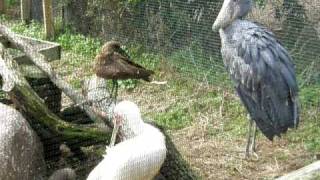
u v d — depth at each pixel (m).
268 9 6.21
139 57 7.00
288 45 6.13
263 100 4.54
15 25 8.31
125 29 7.41
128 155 3.20
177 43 6.90
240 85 4.69
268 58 4.54
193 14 6.74
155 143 3.29
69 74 6.26
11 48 4.43
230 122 5.36
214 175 4.34
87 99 4.22
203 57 6.60
